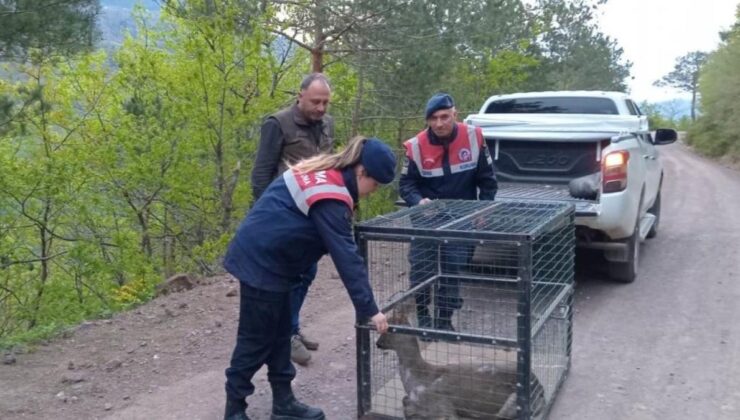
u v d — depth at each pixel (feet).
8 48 25.64
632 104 27.20
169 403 13.42
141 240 50.80
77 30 26.48
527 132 21.33
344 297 21.21
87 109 49.57
